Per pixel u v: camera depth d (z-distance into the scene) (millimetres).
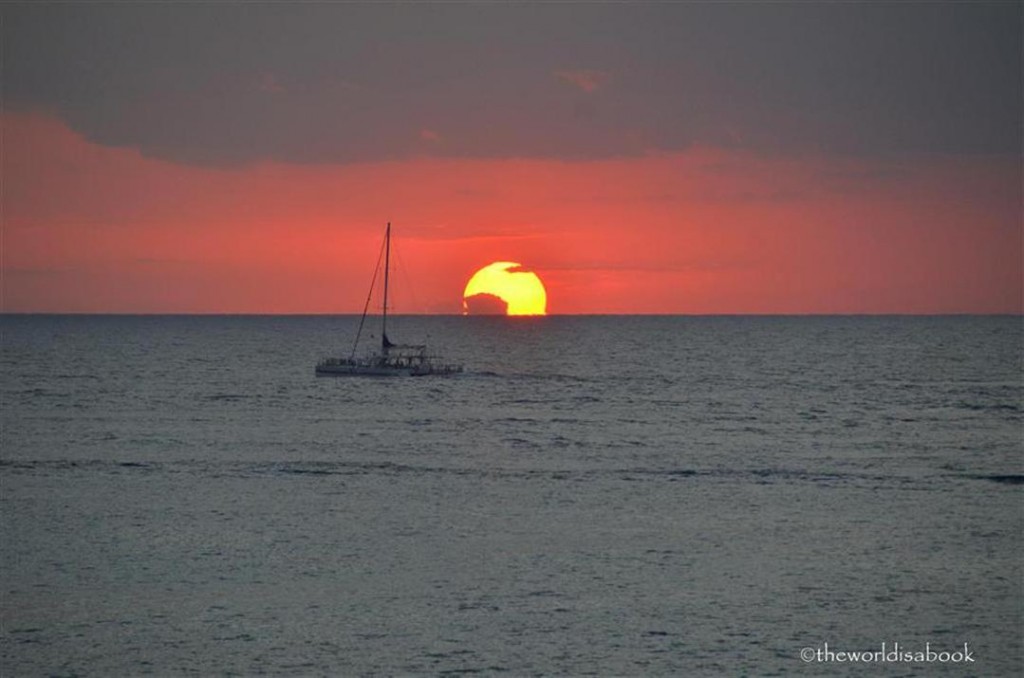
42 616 170750
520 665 153750
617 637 163000
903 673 151875
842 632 165000
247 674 150750
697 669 152625
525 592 181875
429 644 160250
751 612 173250
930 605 176375
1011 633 165000
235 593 181000
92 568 194125
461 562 198500
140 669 152250
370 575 190750
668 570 194000
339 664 153750
